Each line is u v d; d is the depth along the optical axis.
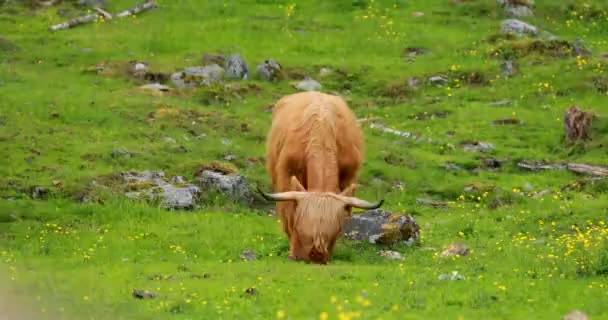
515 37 136.62
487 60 128.88
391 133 105.75
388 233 68.38
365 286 50.84
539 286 51.22
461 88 121.69
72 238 68.56
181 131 100.62
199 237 69.69
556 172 95.50
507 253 63.78
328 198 56.94
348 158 63.22
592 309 45.91
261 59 128.75
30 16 145.25
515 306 46.62
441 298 47.88
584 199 82.31
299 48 133.75
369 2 149.62
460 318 43.03
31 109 102.00
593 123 105.88
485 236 73.19
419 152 100.25
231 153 95.12
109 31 138.50
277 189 65.69
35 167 86.19
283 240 69.38
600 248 61.19
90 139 95.38
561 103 116.31
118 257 63.44
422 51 133.38
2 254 63.72
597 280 54.16
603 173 94.38
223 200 82.50
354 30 140.00
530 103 116.88
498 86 121.56
